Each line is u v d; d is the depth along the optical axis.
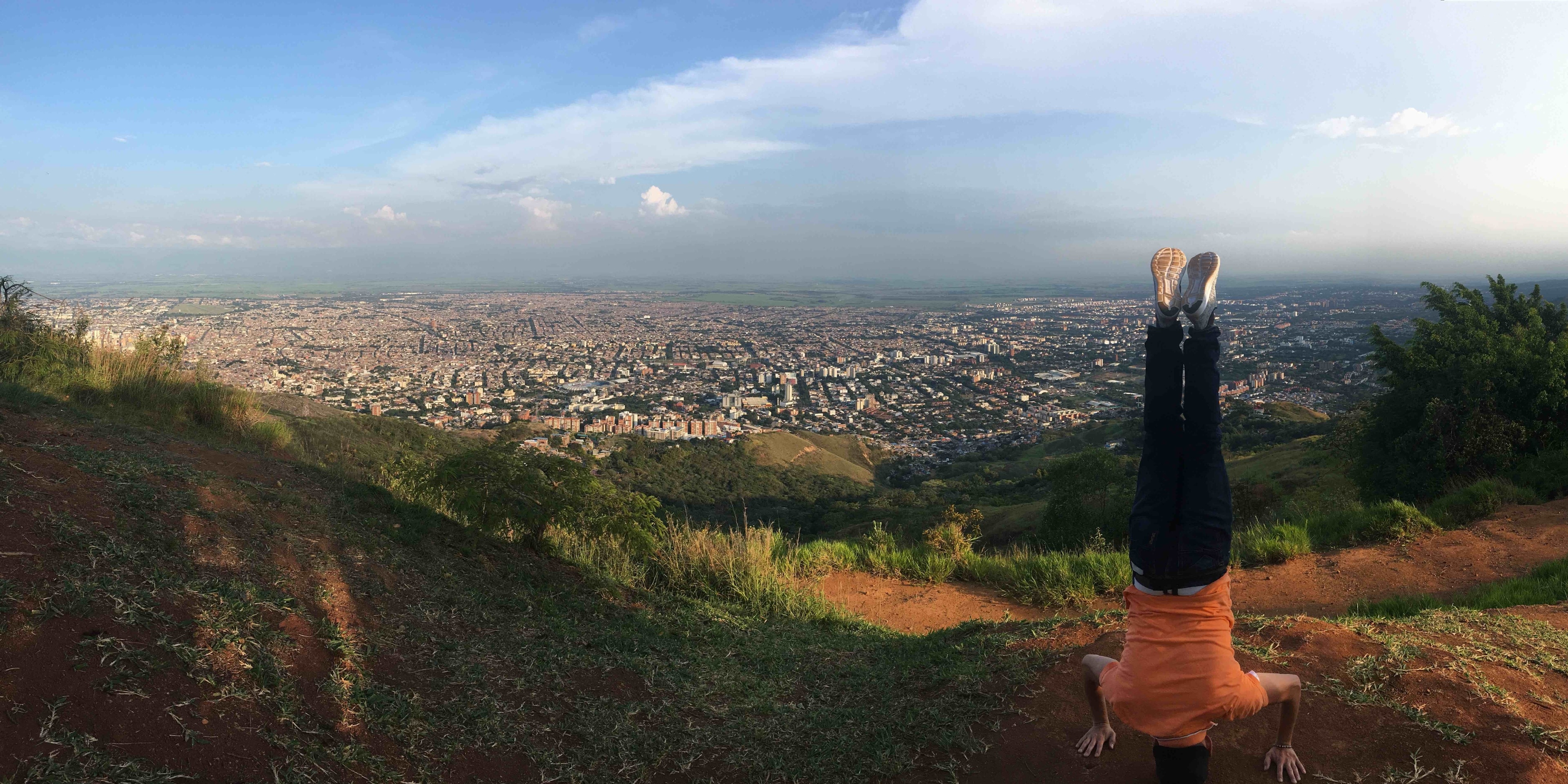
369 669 2.78
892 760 2.86
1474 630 3.50
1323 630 3.34
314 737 2.28
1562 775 2.28
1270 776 2.42
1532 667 3.02
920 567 7.73
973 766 2.74
